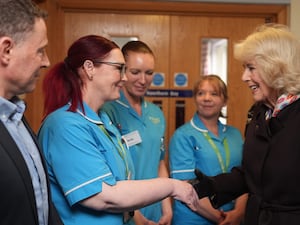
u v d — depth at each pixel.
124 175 1.32
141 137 1.91
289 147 1.32
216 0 2.79
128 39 2.87
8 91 0.99
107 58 1.27
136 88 1.91
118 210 1.20
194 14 2.88
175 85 2.90
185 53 2.90
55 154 1.18
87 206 1.18
